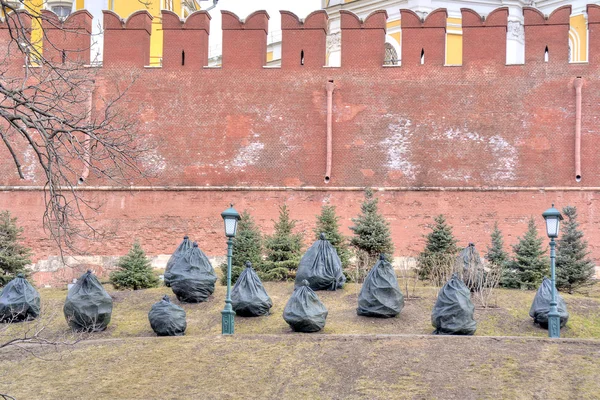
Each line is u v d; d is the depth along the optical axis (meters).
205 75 36.19
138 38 36.47
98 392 19.80
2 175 36.00
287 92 35.88
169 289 29.27
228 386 19.83
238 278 27.09
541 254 29.36
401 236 34.66
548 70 35.06
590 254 33.78
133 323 26.16
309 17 36.09
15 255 30.41
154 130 36.00
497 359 20.50
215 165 35.69
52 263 35.06
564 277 28.89
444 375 19.77
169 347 22.23
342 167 35.31
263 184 35.44
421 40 35.72
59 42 36.16
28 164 36.03
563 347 21.19
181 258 28.00
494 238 30.66
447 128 35.16
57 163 16.59
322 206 34.06
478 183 34.75
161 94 36.16
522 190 34.50
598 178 34.28
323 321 24.28
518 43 47.91
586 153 34.50
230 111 35.94
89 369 21.12
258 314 25.97
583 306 26.70
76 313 24.95
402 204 34.84
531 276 28.72
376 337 22.27
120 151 17.86
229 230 24.23
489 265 30.67
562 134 34.69
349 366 20.55
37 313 26.45
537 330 24.78
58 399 19.56
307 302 24.16
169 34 36.47
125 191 35.62
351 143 35.41
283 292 28.34
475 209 34.56
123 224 35.47
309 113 35.69
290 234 31.64
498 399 18.52
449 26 47.91
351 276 29.62
